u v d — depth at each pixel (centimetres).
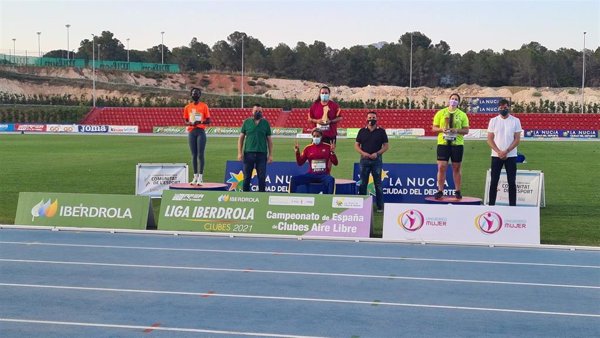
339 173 2683
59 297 980
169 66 12281
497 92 11994
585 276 1116
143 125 7756
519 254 1287
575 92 11588
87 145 4678
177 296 985
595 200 1998
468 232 1388
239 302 952
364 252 1298
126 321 867
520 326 852
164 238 1438
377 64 13725
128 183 2362
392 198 1892
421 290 1021
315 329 834
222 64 14638
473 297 984
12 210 1806
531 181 1861
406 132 6406
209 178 2486
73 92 10538
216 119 7575
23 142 5044
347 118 7412
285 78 13588
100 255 1267
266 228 1460
